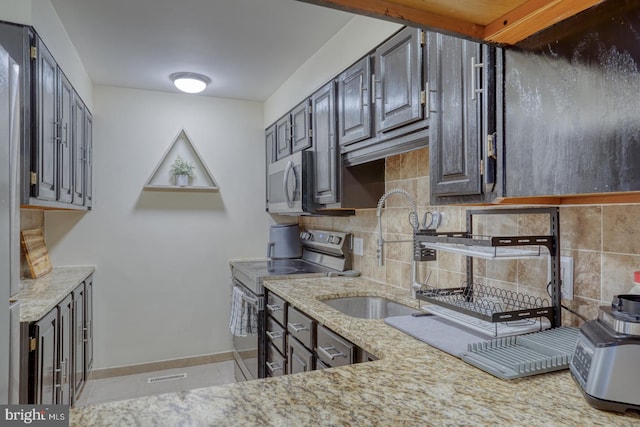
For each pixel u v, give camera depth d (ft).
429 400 2.73
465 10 2.71
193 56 8.60
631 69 2.41
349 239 9.00
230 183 11.66
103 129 10.39
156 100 10.92
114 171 10.48
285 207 9.49
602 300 3.77
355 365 3.42
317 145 8.31
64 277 8.32
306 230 11.47
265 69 9.37
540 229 4.42
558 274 4.04
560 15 2.75
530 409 2.61
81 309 8.44
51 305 5.80
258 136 12.03
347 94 7.07
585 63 2.69
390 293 6.76
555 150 2.94
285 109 10.22
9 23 5.51
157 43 7.95
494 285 5.06
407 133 5.51
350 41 6.98
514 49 3.30
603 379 2.58
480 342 3.93
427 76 4.94
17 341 3.58
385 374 3.20
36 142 5.76
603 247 3.76
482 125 3.86
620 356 2.56
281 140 10.50
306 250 11.31
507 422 2.44
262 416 2.48
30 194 5.71
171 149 11.12
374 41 6.21
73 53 8.03
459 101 4.23
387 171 7.60
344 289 7.10
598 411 2.58
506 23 2.88
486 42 3.17
